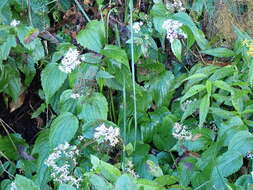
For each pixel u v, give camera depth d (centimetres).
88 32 81
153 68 87
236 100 77
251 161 77
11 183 79
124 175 54
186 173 76
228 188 68
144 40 86
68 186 58
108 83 82
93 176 60
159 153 83
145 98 86
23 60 87
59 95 85
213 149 76
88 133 78
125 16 88
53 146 78
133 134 84
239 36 85
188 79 85
